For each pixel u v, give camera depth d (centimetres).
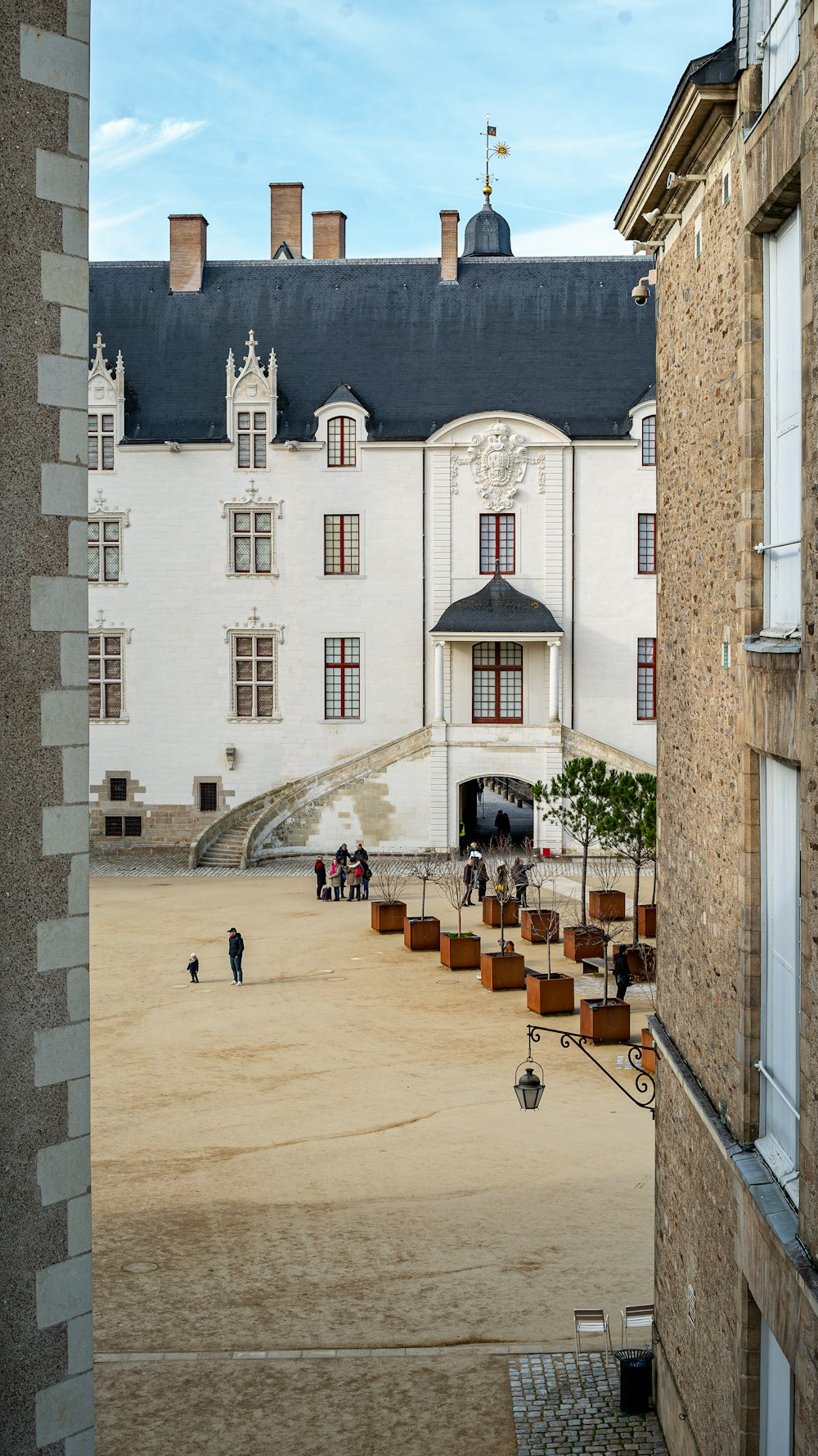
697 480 1408
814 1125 931
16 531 953
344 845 4653
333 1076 2741
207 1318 1794
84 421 989
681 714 1508
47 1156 979
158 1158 2319
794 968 1093
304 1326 1773
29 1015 967
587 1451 1520
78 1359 996
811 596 931
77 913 989
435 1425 1566
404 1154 2323
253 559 5550
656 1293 1641
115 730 5603
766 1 1136
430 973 3597
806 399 938
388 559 5519
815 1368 927
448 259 5825
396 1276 1894
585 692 5503
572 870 5059
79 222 981
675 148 1347
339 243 6178
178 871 5222
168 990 3422
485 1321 1781
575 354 5659
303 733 5562
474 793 6003
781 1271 1027
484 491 5478
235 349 5753
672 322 1548
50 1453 983
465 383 5625
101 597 5588
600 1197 2145
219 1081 2717
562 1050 2914
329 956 3788
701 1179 1374
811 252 922
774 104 1057
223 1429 1555
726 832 1272
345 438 5512
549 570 5497
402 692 5538
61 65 970
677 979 1534
